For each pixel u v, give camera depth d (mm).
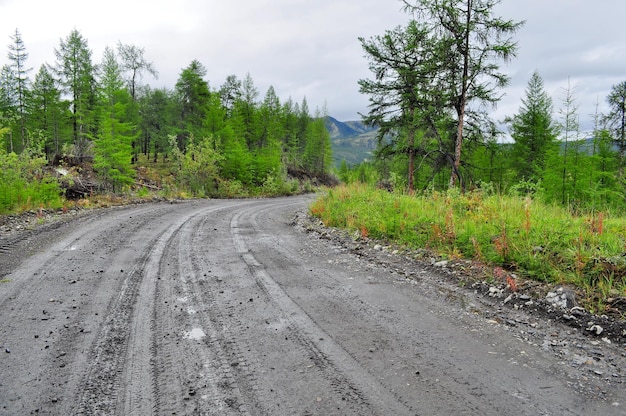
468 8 15164
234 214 14844
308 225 11508
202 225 11227
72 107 38469
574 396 2777
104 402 2662
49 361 3213
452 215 7691
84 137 38594
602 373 3111
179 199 21953
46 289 5062
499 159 25562
